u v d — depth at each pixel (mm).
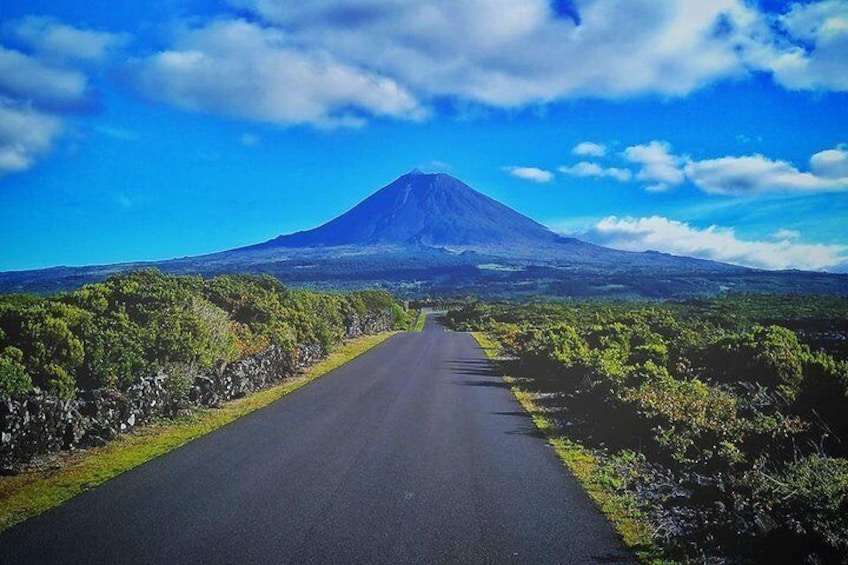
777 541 5770
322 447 9734
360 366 23016
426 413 13000
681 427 9383
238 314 22500
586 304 71875
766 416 9930
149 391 11648
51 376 11047
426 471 8383
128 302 15625
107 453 9297
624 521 6586
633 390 11734
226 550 5637
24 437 8594
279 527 6215
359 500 7086
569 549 5820
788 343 14633
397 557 5551
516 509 6891
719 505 6855
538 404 14492
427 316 92000
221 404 14055
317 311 30844
